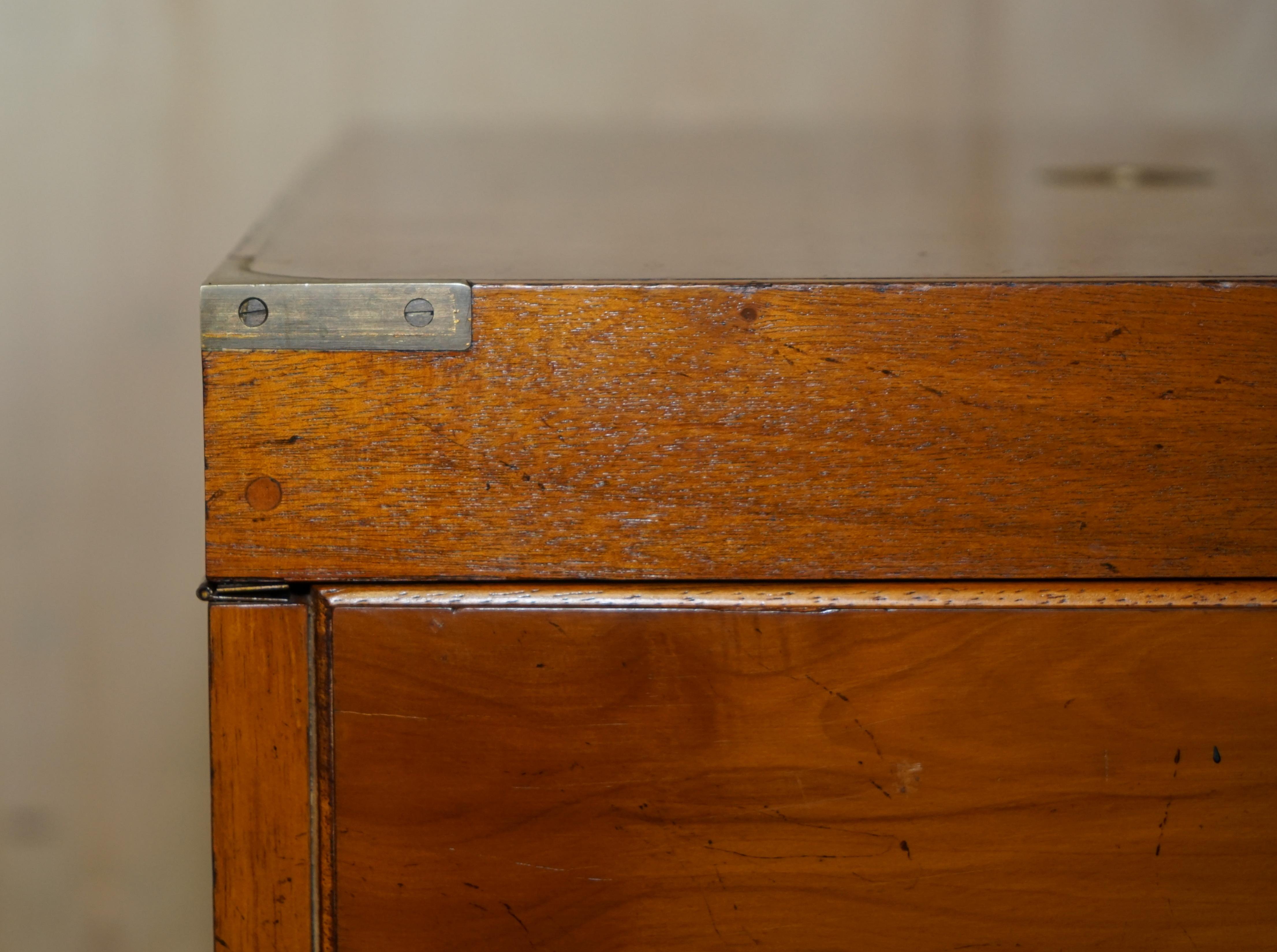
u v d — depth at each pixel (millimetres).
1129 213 575
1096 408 377
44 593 788
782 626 380
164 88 760
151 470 781
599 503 380
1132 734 386
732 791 386
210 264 770
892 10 774
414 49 766
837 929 392
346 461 377
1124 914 392
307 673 388
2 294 767
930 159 780
